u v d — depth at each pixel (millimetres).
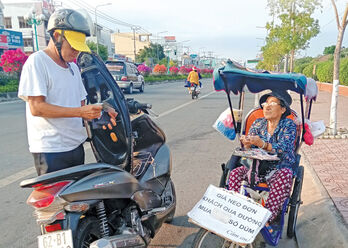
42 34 44844
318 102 15648
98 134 2723
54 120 2377
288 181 2971
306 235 3508
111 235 2580
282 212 2988
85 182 2287
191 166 5836
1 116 11492
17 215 3943
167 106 14211
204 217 2395
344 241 3092
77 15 2295
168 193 3395
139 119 3213
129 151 2648
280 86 3373
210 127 9375
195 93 17656
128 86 20547
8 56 19812
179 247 3275
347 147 6750
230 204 2439
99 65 2623
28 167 5715
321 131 3586
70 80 2471
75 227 2184
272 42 31484
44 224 2189
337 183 4621
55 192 2150
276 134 3232
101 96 2660
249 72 3133
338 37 7746
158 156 3320
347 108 13266
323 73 26609
